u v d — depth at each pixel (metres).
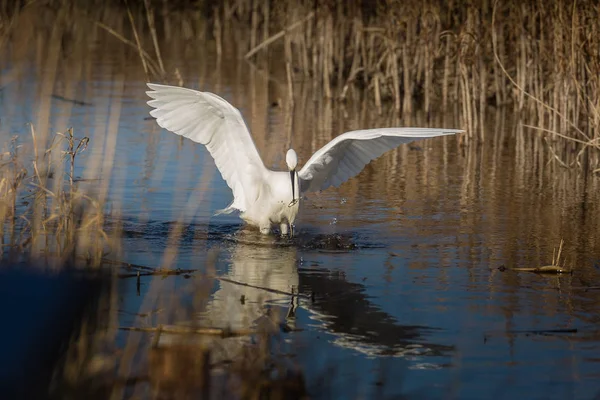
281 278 8.30
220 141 10.00
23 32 10.90
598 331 6.95
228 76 21.50
